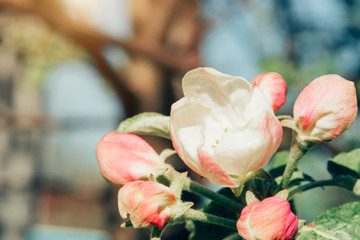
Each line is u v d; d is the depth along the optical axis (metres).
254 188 1.39
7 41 6.73
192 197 3.85
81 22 4.36
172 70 4.85
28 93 9.18
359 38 4.69
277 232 1.12
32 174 11.66
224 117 1.36
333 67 4.54
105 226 5.34
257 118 1.18
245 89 1.33
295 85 4.46
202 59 5.22
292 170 1.41
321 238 1.18
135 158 1.44
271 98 1.47
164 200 1.25
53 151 11.54
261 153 1.20
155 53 4.68
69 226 11.10
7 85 9.52
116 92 4.95
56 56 6.82
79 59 6.61
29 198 11.73
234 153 1.20
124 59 4.98
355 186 1.42
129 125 1.57
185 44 5.02
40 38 6.62
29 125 6.89
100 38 4.38
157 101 4.99
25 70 8.87
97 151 1.47
